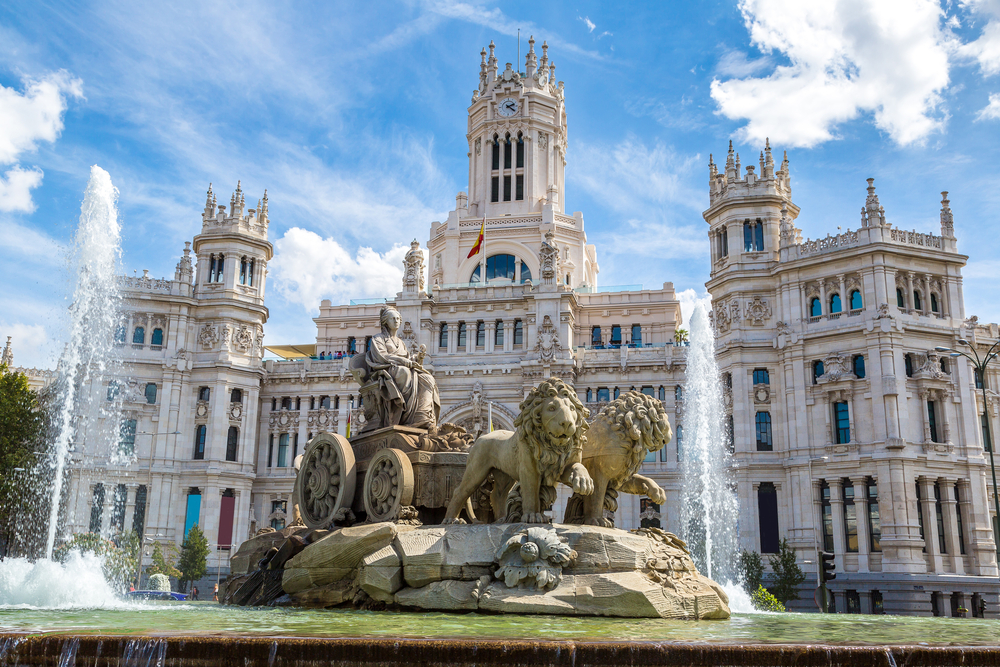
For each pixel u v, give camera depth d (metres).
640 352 82.44
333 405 89.25
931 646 11.09
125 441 81.19
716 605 17.05
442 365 85.56
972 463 68.38
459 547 16.95
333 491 22.20
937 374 68.88
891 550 65.00
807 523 69.56
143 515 80.19
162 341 85.38
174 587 76.25
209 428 83.81
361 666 10.54
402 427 21.56
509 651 10.59
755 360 75.31
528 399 18.17
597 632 12.68
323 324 97.06
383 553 17.52
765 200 78.31
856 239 72.19
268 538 23.78
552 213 101.94
